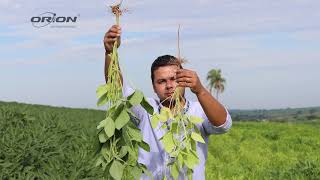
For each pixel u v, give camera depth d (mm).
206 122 3832
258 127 49625
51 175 7723
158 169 3832
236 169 14078
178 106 3531
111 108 3383
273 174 12195
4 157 8258
